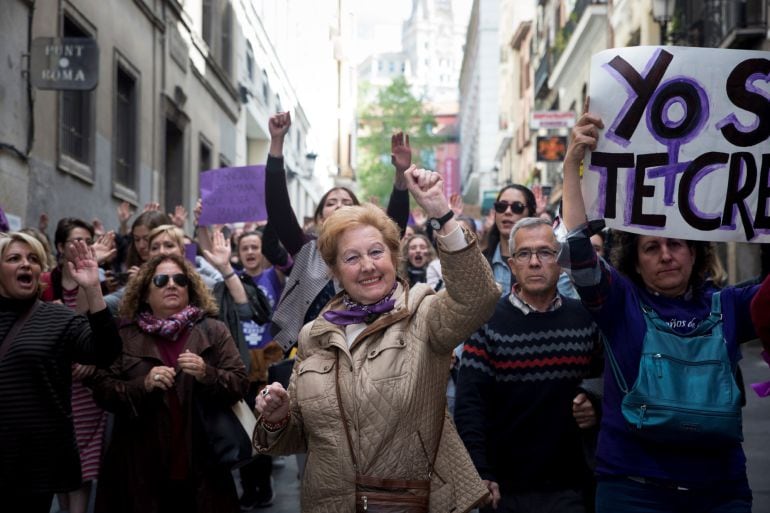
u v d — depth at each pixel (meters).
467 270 2.91
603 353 4.11
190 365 4.48
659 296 3.46
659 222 3.48
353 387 2.99
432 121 78.94
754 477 6.77
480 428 3.99
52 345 4.29
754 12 14.97
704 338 3.28
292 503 6.57
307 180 38.66
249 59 25.58
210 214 8.59
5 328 4.32
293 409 3.17
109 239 5.22
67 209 11.75
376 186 74.81
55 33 11.22
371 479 2.96
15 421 4.20
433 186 2.93
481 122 62.78
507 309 4.14
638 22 20.67
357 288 3.09
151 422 4.57
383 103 77.12
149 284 4.80
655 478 3.23
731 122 3.52
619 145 3.52
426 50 174.50
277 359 7.27
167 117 17.03
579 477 4.05
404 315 3.03
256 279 7.78
